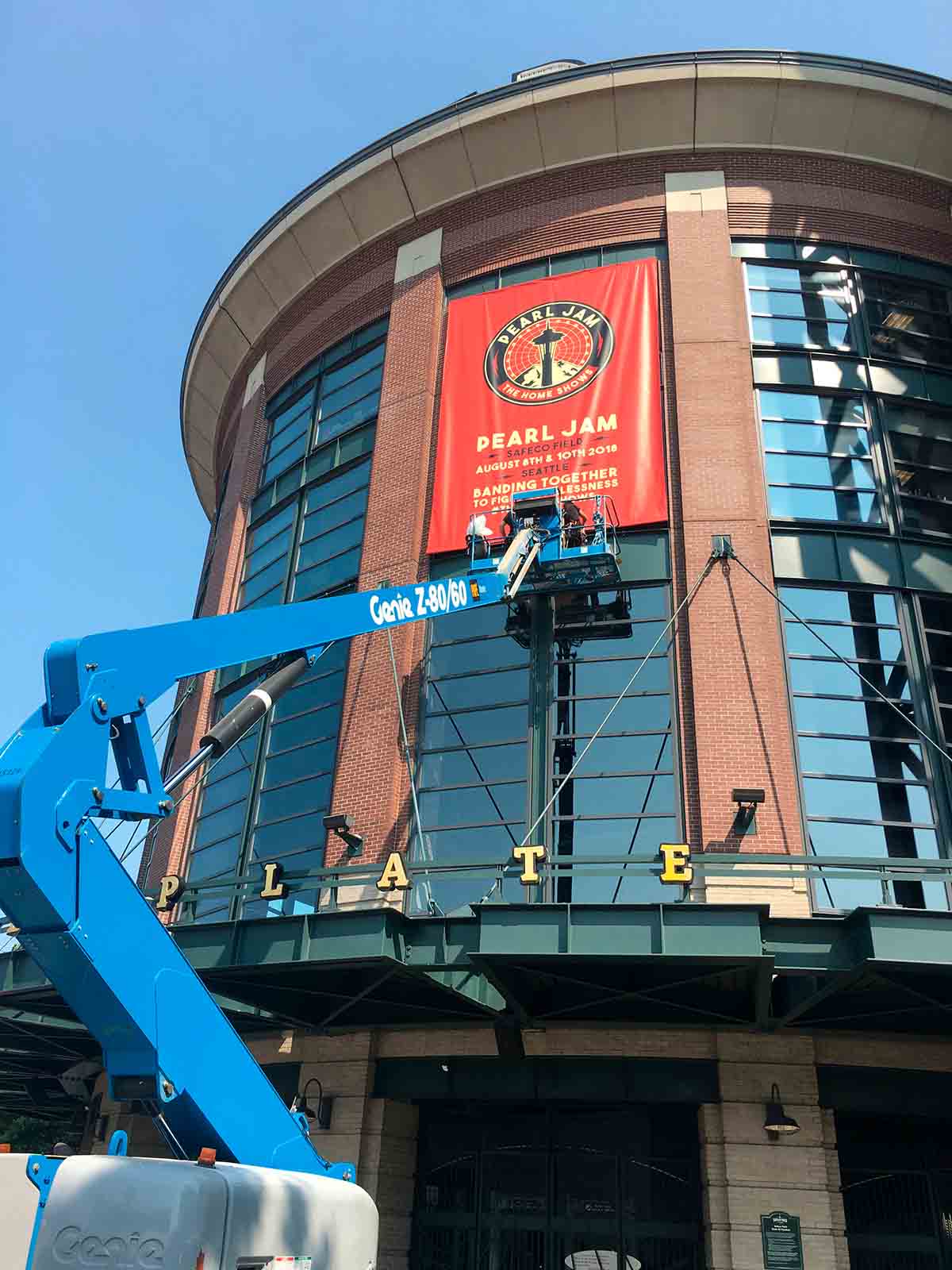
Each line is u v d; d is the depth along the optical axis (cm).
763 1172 1293
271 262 2608
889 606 1755
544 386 1984
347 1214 695
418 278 2272
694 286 1997
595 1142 1452
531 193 2234
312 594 2144
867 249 2098
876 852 1539
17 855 570
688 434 1852
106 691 668
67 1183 578
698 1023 1400
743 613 1684
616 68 2133
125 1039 630
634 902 1477
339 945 1281
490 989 1385
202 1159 606
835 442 1908
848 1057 1373
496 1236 1434
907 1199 1365
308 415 2441
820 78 2089
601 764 1639
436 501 1961
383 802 1709
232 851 1961
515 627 1800
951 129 2131
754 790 1463
